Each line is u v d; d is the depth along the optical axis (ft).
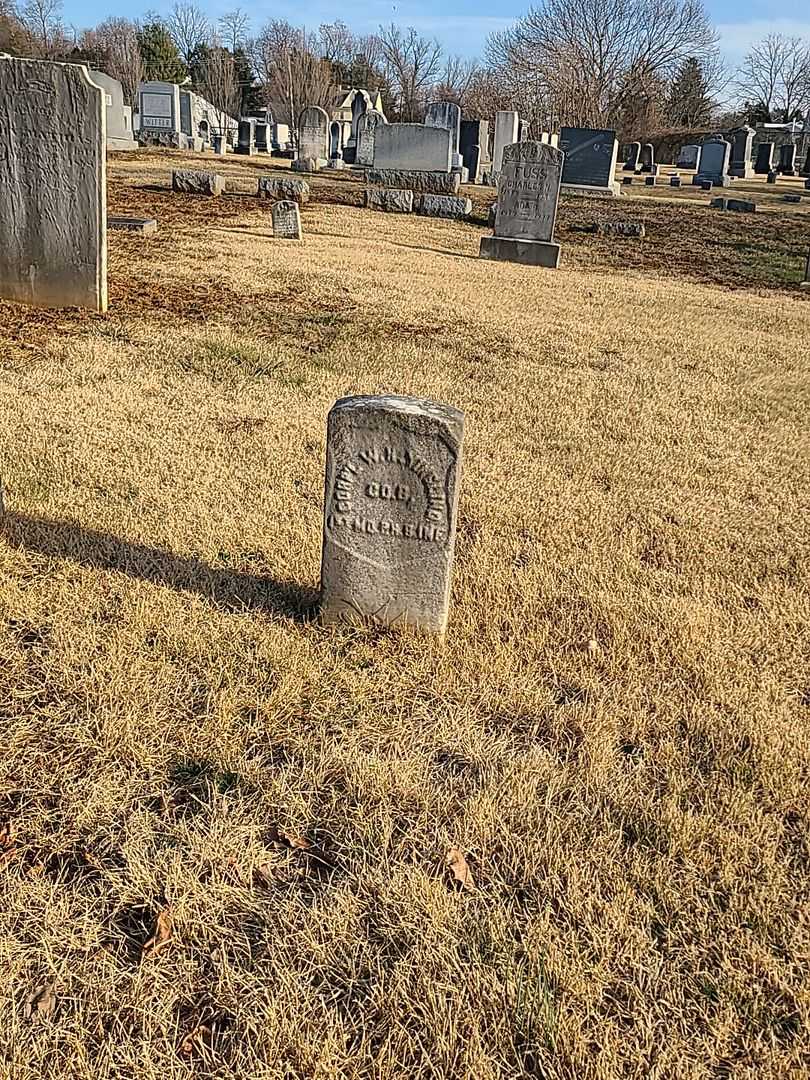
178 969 7.64
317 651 12.29
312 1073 6.90
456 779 10.15
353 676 11.70
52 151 29.89
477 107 216.54
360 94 174.29
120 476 17.33
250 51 270.26
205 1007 7.39
